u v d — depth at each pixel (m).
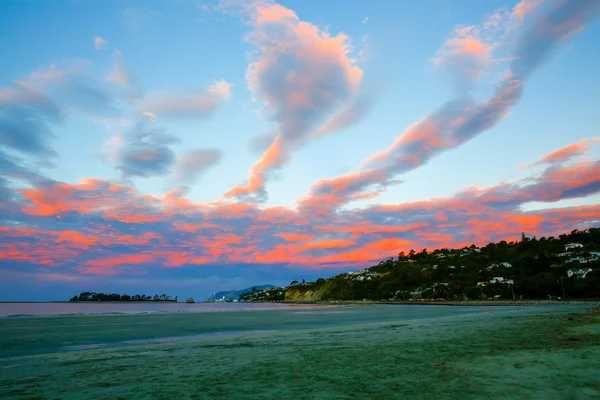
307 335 22.70
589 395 6.57
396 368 9.98
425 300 172.38
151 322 45.53
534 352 11.45
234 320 48.56
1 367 13.45
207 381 9.34
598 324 20.59
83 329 34.47
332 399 7.12
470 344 14.27
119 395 8.18
